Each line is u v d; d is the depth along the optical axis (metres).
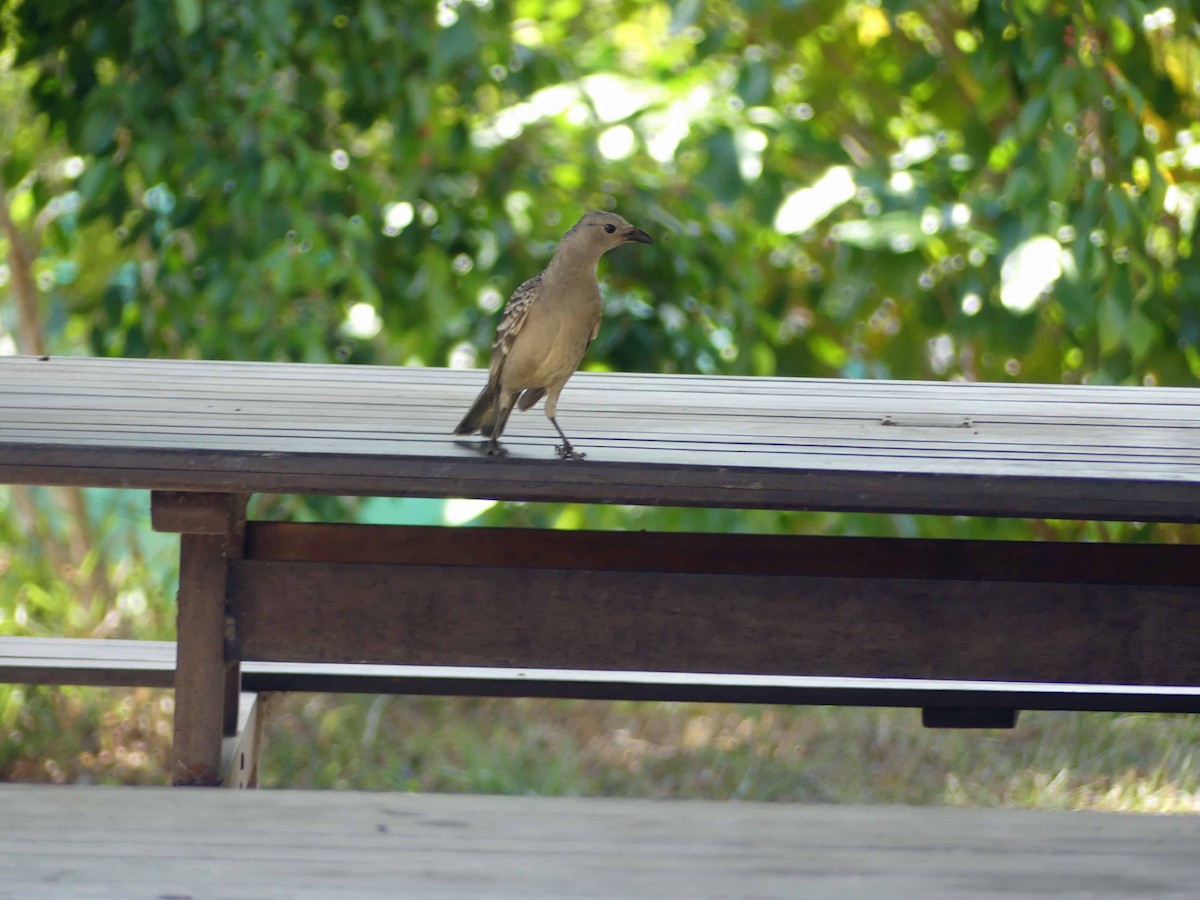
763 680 8.19
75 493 14.77
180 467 5.66
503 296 13.59
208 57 12.22
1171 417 7.42
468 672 8.30
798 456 5.90
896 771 10.80
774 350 14.91
